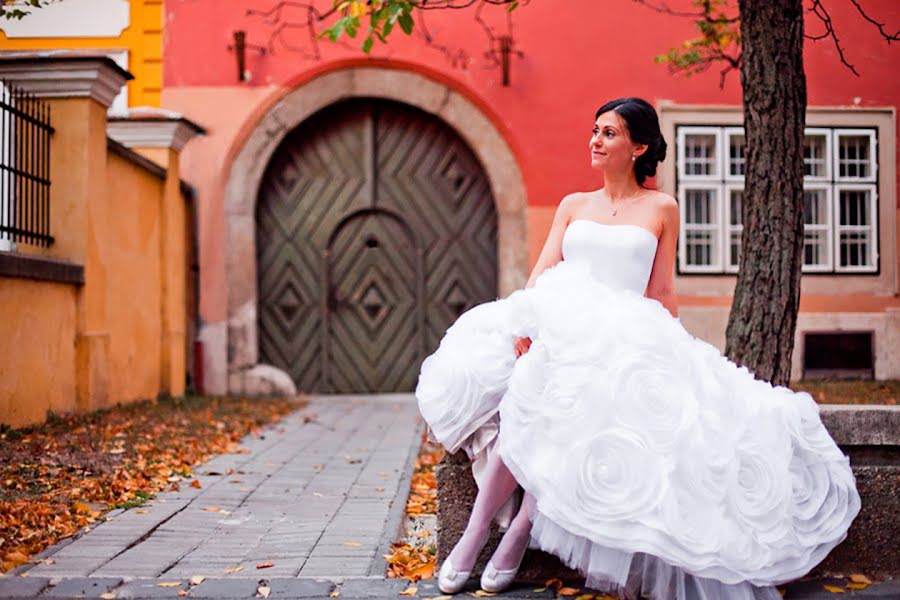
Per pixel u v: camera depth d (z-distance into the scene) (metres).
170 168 9.47
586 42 10.27
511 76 10.27
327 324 10.57
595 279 3.49
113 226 8.10
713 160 10.31
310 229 10.59
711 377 3.26
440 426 3.41
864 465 3.57
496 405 3.41
